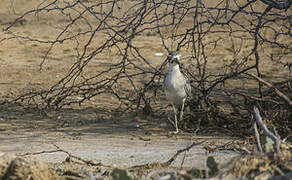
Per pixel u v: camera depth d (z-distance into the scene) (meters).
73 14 72.19
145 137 29.12
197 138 28.58
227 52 57.53
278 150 17.58
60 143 27.64
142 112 35.19
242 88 41.34
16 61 54.66
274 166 17.05
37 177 17.52
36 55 57.62
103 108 36.50
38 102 38.19
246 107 30.86
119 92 41.25
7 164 17.84
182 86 30.66
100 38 64.50
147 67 51.56
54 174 18.47
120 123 32.62
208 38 62.41
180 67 33.16
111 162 23.16
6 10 78.06
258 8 48.53
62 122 32.72
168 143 27.61
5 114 34.75
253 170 16.83
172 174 17.16
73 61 54.88
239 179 15.93
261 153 17.64
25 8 78.25
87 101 38.44
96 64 53.25
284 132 26.78
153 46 60.62
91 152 25.56
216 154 23.20
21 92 41.53
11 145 27.17
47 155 24.91
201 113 31.47
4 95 40.47
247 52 57.34
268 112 28.81
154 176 19.06
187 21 68.12
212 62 53.09
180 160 22.91
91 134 29.80
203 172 17.48
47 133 29.97
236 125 29.92
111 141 28.16
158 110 34.88
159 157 23.98
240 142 25.12
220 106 35.47
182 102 31.23
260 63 51.91
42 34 67.44
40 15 74.44
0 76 47.81
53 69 51.19
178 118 33.12
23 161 17.62
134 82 45.09
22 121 32.94
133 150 25.95
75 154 25.08
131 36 30.48
